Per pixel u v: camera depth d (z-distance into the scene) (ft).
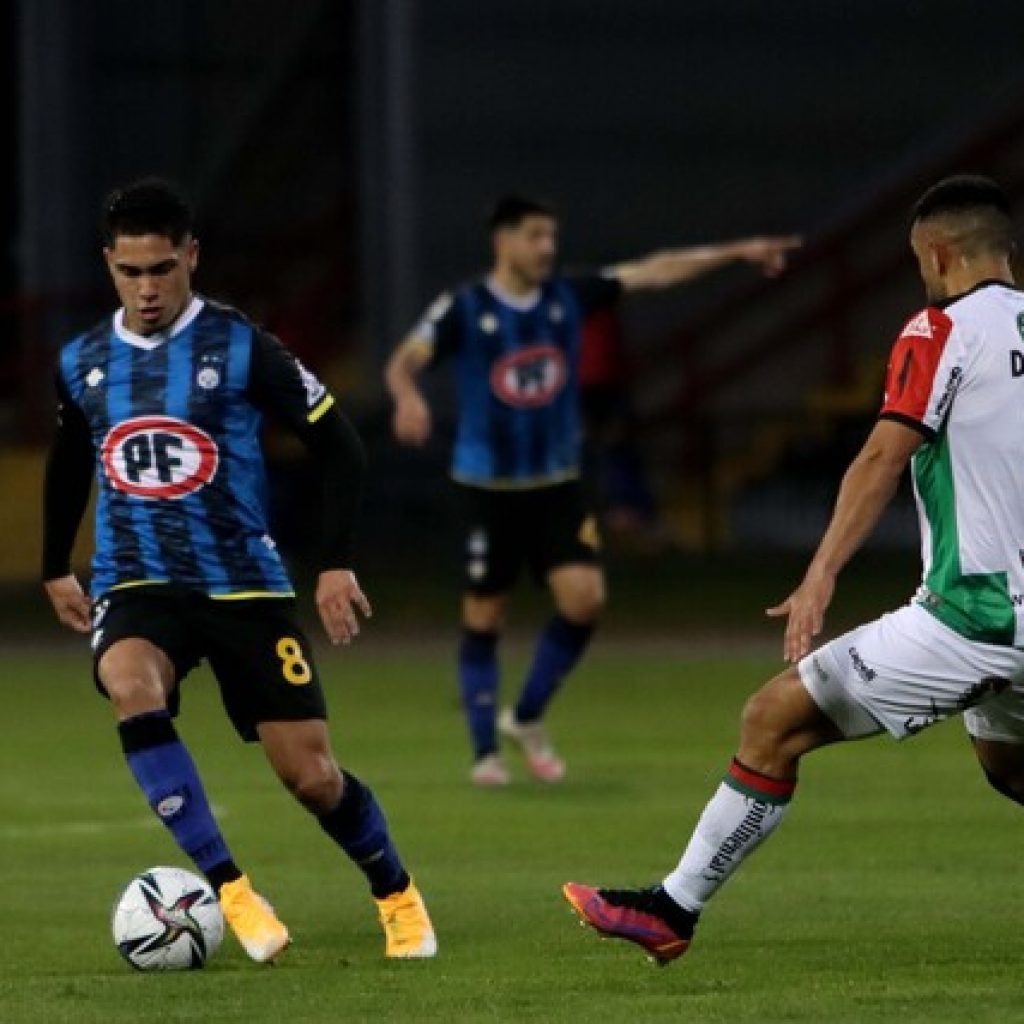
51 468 89.51
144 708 84.43
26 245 305.94
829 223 308.81
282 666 85.92
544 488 140.67
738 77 310.65
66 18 306.55
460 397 142.51
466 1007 77.30
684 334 297.53
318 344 298.35
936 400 76.84
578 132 306.76
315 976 84.07
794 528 276.41
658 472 288.71
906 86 311.68
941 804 130.11
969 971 84.07
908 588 250.16
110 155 315.58
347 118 318.65
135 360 86.12
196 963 85.71
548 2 306.14
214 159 317.63
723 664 208.64
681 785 139.74
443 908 100.78
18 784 143.54
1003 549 77.41
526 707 141.59
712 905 100.17
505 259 141.18
